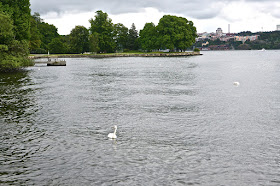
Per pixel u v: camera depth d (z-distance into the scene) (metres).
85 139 20.83
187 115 27.55
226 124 24.45
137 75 65.06
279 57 165.88
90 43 179.00
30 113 28.23
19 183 14.54
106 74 67.56
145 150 18.70
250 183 14.53
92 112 28.89
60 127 23.73
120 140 20.61
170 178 14.95
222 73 68.62
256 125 24.16
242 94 38.59
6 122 25.09
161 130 22.91
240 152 18.38
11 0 82.50
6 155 17.98
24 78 57.69
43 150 18.75
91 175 15.30
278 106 31.08
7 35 65.50
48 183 14.55
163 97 36.88
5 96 37.09
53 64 95.75
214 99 35.28
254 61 124.31
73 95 38.38
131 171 15.73
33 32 144.62
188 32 177.75
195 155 17.89
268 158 17.47
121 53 193.75
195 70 77.88
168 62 118.62
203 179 14.89
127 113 28.47
